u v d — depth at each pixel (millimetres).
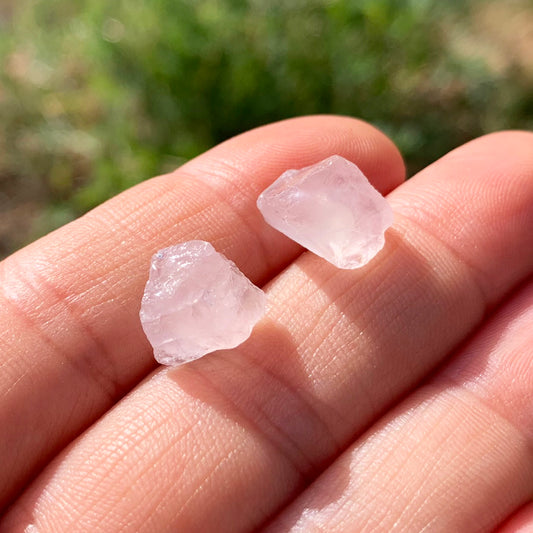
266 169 67
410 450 54
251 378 57
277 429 55
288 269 64
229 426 55
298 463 55
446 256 61
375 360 58
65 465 54
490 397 56
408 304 60
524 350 56
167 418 55
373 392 57
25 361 56
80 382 57
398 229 63
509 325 59
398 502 52
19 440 54
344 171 60
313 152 68
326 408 57
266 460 54
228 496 53
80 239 62
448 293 60
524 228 62
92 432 56
